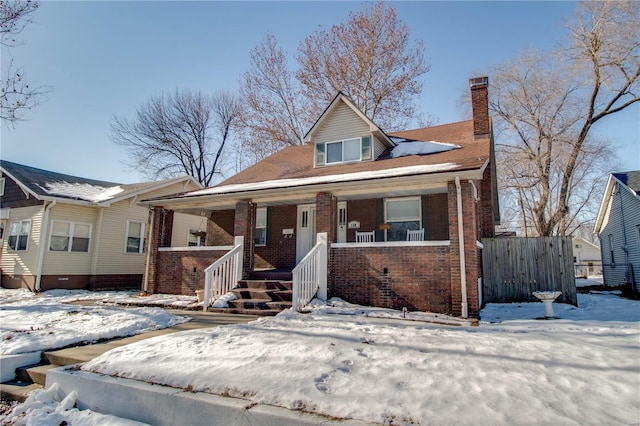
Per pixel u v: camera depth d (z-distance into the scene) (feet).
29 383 16.97
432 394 11.73
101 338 20.85
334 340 18.07
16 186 57.62
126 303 36.06
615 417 10.25
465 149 38.75
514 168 83.82
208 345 17.66
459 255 29.14
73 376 15.28
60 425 13.30
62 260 53.67
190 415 12.35
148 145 93.97
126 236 60.70
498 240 38.65
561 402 11.14
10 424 13.48
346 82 79.10
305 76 80.43
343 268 33.58
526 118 80.94
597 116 73.46
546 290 36.63
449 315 28.53
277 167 50.67
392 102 80.18
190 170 100.32
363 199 41.78
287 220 46.62
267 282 34.65
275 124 81.87
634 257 55.01
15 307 32.63
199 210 50.01
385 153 45.37
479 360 14.87
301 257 45.11
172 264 43.21
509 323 24.84
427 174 29.73
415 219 39.52
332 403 11.33
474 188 31.91
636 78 67.87
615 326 22.38
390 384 12.51
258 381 13.08
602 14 68.74
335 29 78.43
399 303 30.99
